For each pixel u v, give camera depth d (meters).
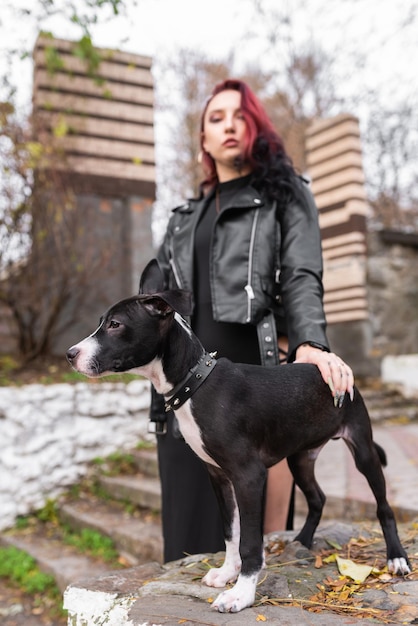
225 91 2.91
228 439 1.93
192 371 1.97
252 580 1.84
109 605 1.99
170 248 2.91
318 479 4.36
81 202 6.38
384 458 2.36
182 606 1.87
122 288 6.58
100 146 6.50
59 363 6.10
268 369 2.11
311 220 2.65
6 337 6.40
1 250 5.68
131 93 6.71
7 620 3.87
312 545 2.39
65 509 5.13
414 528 2.63
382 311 8.51
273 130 2.89
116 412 5.70
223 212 2.70
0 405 5.19
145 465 5.41
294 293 2.48
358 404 2.25
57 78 6.27
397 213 12.25
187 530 2.76
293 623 1.69
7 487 5.15
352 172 8.26
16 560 4.50
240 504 1.90
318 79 11.77
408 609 1.77
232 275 2.63
